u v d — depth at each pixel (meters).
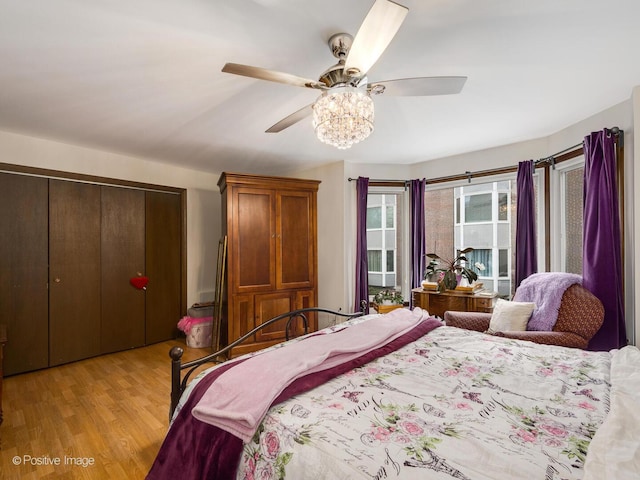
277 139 3.15
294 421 1.02
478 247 3.74
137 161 3.79
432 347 1.74
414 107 2.41
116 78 1.97
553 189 3.04
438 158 3.86
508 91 2.17
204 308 3.93
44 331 3.11
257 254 3.48
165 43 1.63
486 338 1.91
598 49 1.70
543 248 3.15
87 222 3.39
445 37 1.58
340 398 1.16
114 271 3.58
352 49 1.26
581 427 0.96
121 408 2.33
